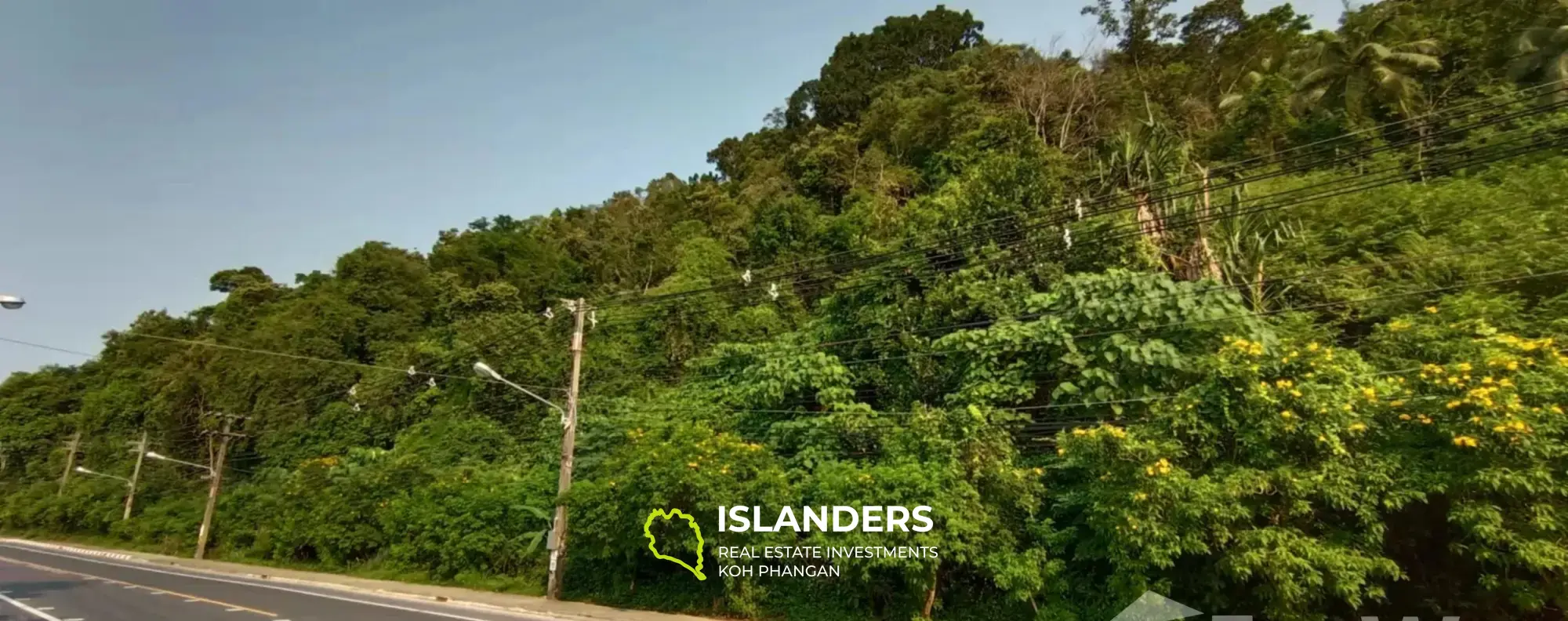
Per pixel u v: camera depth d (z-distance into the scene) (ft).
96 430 147.43
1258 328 38.73
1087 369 40.29
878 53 186.50
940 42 186.09
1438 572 30.30
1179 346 39.78
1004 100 121.80
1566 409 25.09
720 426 55.47
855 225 97.86
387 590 61.62
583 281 145.07
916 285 55.36
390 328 127.34
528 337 93.04
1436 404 27.89
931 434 39.86
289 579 72.64
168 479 127.65
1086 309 42.11
